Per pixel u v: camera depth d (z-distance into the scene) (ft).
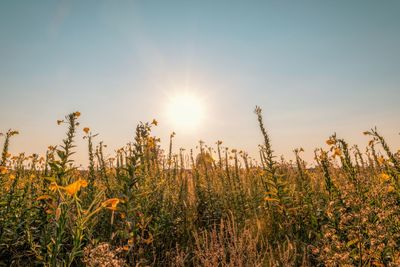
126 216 12.64
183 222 18.61
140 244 14.01
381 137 13.23
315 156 19.44
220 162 29.35
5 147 16.21
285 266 11.73
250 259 11.77
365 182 12.07
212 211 20.13
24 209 13.99
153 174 18.86
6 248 12.80
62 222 9.31
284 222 16.87
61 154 11.99
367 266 9.34
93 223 10.55
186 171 29.68
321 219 14.52
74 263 12.09
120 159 20.56
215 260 12.05
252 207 22.15
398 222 10.25
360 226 9.23
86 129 17.81
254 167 30.89
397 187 11.76
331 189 13.41
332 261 9.43
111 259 8.21
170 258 14.15
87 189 16.30
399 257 8.61
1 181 15.39
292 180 23.36
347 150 12.73
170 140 25.48
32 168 20.25
